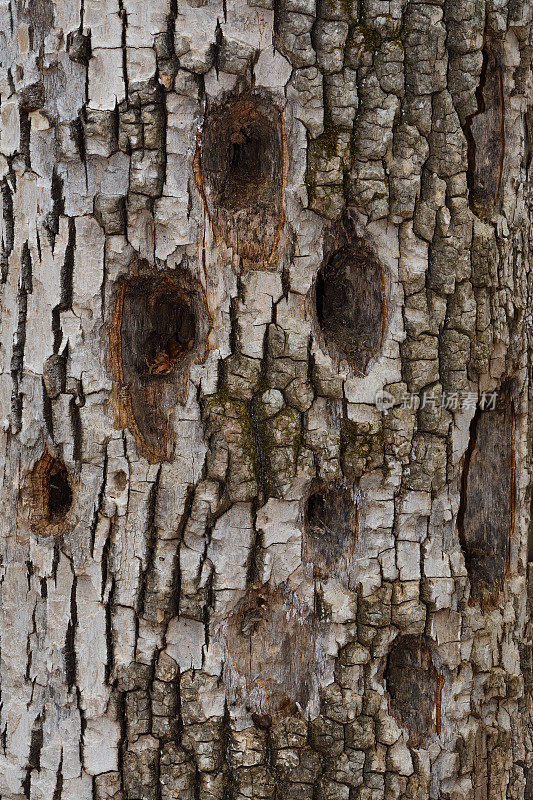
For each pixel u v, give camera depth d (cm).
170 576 212
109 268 212
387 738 214
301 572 214
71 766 215
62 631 214
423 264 214
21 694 216
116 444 213
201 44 210
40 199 213
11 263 215
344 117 211
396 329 214
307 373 212
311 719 214
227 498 212
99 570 213
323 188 211
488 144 218
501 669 219
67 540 214
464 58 213
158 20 210
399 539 214
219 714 213
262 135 213
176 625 213
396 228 213
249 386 212
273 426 212
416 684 217
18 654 216
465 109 214
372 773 214
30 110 213
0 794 217
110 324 213
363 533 214
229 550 212
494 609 220
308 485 213
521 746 221
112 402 213
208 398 212
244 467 212
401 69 212
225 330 212
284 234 212
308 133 211
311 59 211
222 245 212
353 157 212
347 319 215
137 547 213
